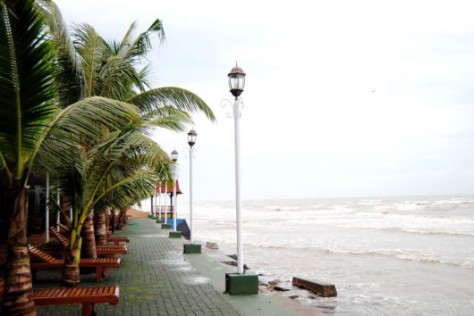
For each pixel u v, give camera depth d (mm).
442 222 52125
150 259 14281
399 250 26266
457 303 12359
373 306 11734
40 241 17641
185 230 34062
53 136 5785
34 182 19250
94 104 5680
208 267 12516
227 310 7512
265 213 99062
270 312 7402
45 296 6180
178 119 9266
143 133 9000
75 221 9133
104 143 8477
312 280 12953
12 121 5082
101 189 9820
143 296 8594
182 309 7559
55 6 7906
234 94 9156
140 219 42875
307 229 46406
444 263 20781
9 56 4734
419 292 13961
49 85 5219
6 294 5152
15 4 4523
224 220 71000
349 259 22375
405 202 129375
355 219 63812
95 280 10258
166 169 9430
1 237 15000
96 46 11078
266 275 16734
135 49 11414
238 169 9070
